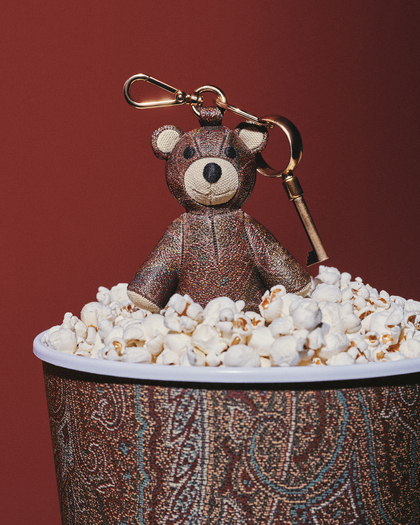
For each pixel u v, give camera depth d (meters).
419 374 0.58
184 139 0.65
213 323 0.58
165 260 0.65
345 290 0.68
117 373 0.57
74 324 0.65
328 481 0.56
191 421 0.56
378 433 0.57
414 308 0.69
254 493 0.56
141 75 0.67
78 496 0.60
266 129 0.67
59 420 0.61
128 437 0.57
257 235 0.65
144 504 0.57
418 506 0.59
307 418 0.56
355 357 0.59
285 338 0.57
